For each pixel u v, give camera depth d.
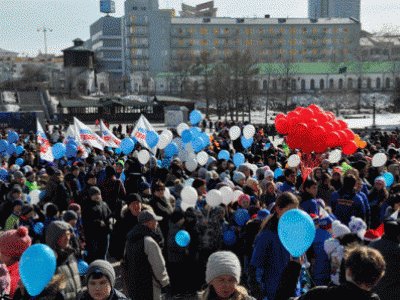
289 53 126.19
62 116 63.81
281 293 3.17
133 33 120.44
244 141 12.77
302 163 10.07
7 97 74.19
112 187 8.62
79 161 12.41
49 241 4.33
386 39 135.00
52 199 8.37
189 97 98.25
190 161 10.99
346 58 127.81
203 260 6.54
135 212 5.79
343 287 2.79
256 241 4.09
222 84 82.19
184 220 6.64
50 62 152.00
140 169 11.32
